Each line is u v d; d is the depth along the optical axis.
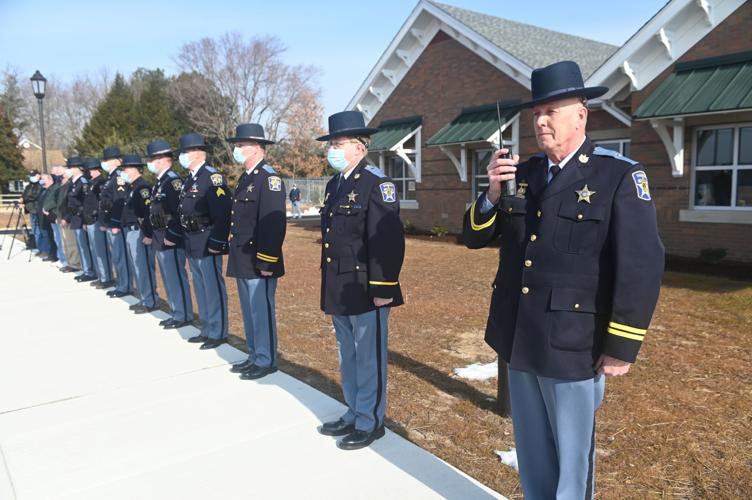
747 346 5.31
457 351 5.44
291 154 43.62
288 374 4.98
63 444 3.73
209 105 42.84
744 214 9.48
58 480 3.28
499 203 2.44
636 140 10.77
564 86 2.20
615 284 2.08
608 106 11.10
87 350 5.80
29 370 5.20
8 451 3.65
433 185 15.80
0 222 25.69
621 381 4.52
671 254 10.48
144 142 41.88
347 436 3.63
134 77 65.81
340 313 3.62
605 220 2.14
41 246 13.30
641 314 2.06
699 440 3.52
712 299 7.16
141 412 4.21
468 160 14.70
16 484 3.24
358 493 3.06
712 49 9.55
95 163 9.32
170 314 7.15
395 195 3.58
